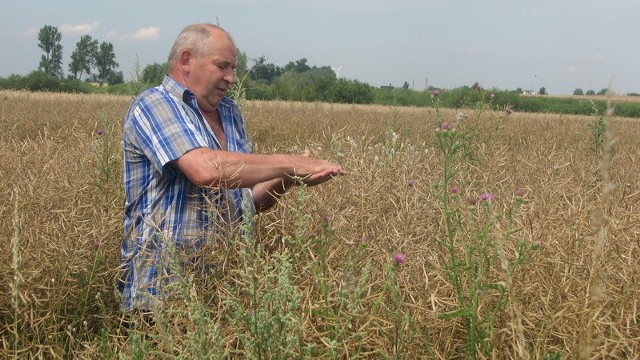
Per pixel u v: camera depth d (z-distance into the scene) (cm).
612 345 251
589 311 248
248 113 1227
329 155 548
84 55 7250
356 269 309
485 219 304
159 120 349
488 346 256
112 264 356
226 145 399
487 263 268
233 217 354
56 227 348
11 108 1652
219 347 233
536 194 405
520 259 260
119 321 327
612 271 279
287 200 381
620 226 310
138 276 331
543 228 320
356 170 441
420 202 394
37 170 460
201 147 341
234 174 337
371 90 4162
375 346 268
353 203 396
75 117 1348
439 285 290
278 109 1798
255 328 236
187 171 337
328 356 262
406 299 289
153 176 351
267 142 991
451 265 274
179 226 344
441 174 480
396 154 518
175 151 338
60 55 8606
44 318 301
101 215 369
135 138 353
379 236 347
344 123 1326
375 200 396
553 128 1273
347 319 257
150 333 286
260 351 238
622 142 1112
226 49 373
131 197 359
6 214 367
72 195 401
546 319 263
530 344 267
